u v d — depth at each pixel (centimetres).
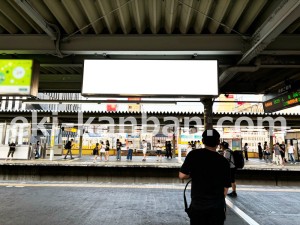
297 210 695
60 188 1012
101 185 1094
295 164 1969
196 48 577
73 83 967
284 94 871
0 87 599
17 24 556
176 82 605
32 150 2100
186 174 283
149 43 586
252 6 474
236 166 889
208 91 599
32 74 605
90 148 3228
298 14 404
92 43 592
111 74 614
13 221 566
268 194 932
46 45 597
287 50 571
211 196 264
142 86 607
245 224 564
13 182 1167
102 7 470
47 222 560
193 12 509
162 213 650
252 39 551
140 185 1104
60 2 481
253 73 893
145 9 510
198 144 2391
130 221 578
